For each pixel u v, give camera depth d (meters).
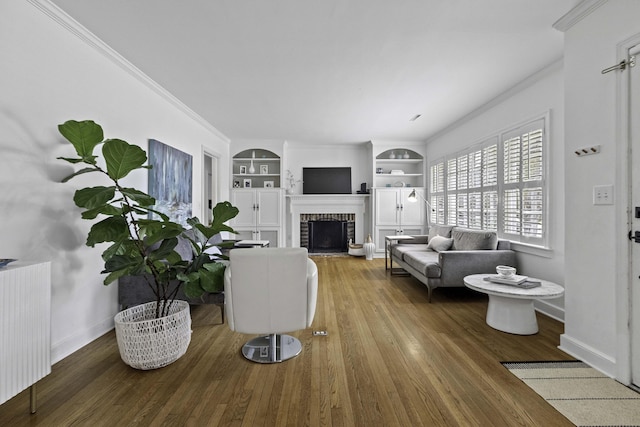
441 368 1.97
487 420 1.48
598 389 1.73
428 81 3.23
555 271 2.90
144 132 3.16
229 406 1.60
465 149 4.63
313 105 3.99
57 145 2.09
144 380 1.84
